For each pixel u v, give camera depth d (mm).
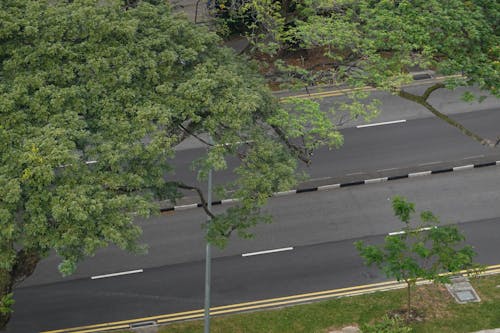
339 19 39031
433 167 48469
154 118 31594
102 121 31000
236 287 41438
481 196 46469
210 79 31828
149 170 31125
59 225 29047
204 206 35062
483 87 37938
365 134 51312
